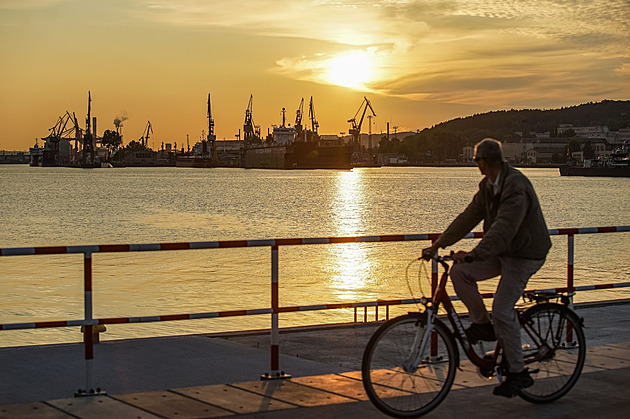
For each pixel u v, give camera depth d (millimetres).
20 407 6656
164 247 7133
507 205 6289
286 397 7004
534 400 6832
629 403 6848
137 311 20406
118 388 7523
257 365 8492
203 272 28141
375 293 23391
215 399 6930
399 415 6344
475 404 6805
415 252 35094
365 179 184625
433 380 6461
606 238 42062
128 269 28828
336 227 57438
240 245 7434
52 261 31078
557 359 6938
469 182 163125
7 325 6688
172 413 6488
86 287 7000
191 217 65250
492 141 6406
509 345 6520
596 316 11391
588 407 6727
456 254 6387
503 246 6242
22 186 134000
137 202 86500
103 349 9258
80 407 6668
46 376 7957
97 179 179625
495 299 6551
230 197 98250
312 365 8500
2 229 54375
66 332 16469
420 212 73188
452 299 8430
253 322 16406
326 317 16250
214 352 9148
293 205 82812
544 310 6883
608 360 8383
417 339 6395
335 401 6871
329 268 29453
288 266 30141
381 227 57844
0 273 27844
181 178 189125
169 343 9641
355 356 9039
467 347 6570
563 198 100188
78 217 64812
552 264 31031
